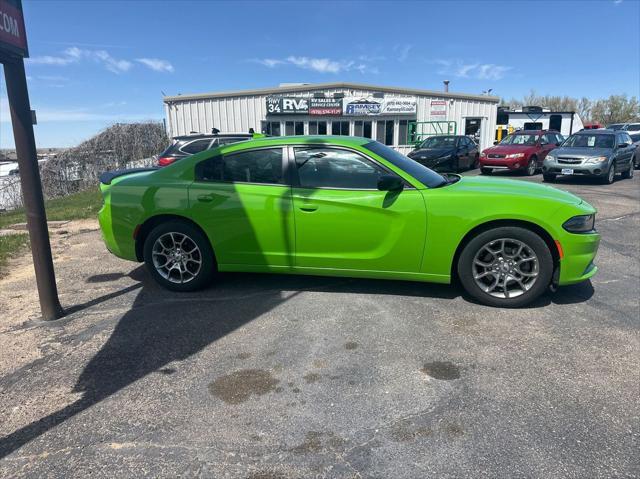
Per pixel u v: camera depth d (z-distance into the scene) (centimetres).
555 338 361
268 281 499
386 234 417
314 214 426
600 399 282
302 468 230
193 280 467
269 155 445
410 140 2511
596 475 222
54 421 270
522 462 231
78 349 356
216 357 340
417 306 425
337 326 387
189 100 2402
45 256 402
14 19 354
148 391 298
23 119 377
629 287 475
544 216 394
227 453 241
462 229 404
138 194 465
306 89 2377
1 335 383
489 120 2669
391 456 237
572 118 2683
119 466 233
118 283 508
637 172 1745
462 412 271
